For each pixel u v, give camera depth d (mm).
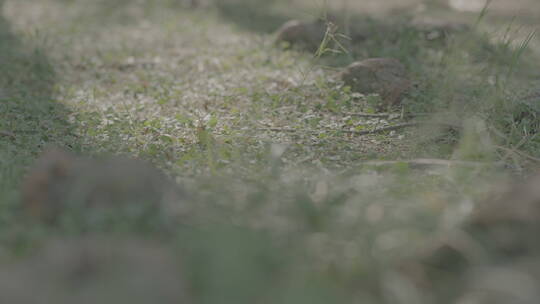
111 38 18203
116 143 9617
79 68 15195
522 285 5137
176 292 5055
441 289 5555
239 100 12094
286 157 9008
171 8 22594
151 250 5438
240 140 9773
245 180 7801
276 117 11117
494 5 22594
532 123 10609
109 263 5160
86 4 23625
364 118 11258
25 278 5051
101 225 6047
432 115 10656
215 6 22516
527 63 14711
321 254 5812
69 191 6363
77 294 4914
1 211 6543
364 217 6254
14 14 21547
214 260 5371
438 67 13633
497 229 5961
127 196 6332
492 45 14680
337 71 13602
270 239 5875
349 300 5305
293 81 12906
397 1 23922
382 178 7988
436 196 7152
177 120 10695
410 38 15539
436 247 5852
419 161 8328
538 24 18719
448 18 20328
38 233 6023
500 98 10875
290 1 23844
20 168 8078
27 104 11977
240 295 5082
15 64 15023
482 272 5434
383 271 5520
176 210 6387
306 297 5090
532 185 6141
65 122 11047
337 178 7879
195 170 8203
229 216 6406
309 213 6328
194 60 15414
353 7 22094
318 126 10602
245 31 19047
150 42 17625
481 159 8516
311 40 15938
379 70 12406
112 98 12648
